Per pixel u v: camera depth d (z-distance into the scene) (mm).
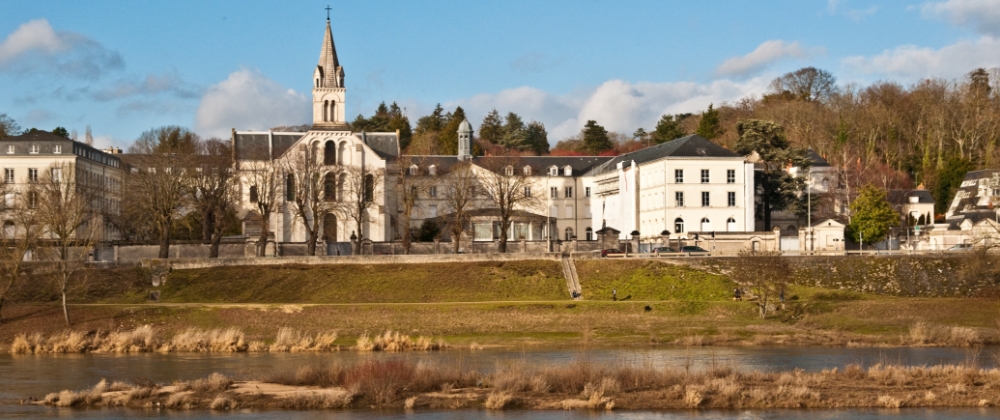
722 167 165125
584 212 193500
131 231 169750
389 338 98500
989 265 123500
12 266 114438
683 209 163875
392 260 132375
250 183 158000
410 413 66750
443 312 110625
